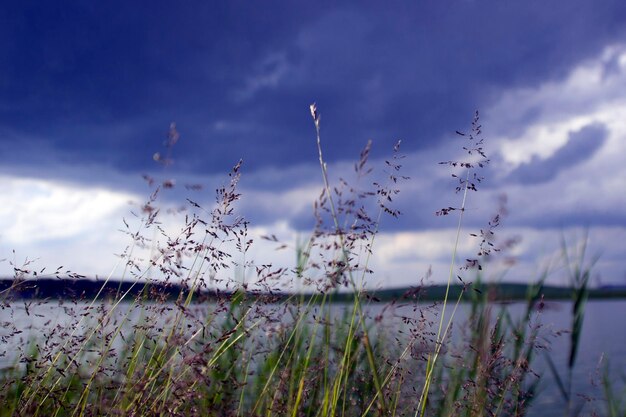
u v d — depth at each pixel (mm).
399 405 3109
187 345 2977
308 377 3053
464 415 3061
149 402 2973
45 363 3338
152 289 3293
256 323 3033
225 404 2961
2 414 3191
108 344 3328
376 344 3197
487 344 3023
